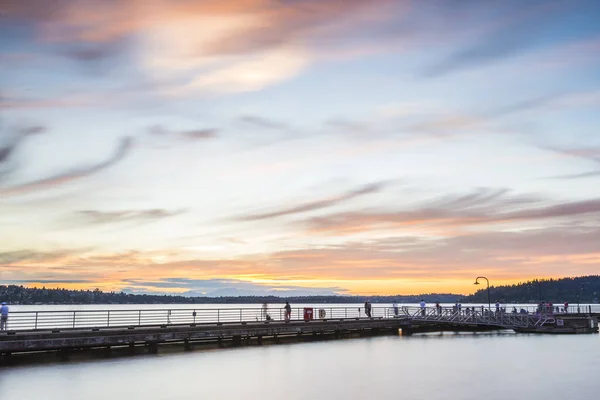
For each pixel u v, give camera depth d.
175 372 40.69
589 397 33.78
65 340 43.19
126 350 49.09
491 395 34.09
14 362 41.59
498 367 44.56
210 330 54.00
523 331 75.94
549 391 35.47
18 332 41.41
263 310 65.00
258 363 45.84
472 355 51.81
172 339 50.72
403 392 34.91
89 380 36.66
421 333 76.19
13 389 33.38
